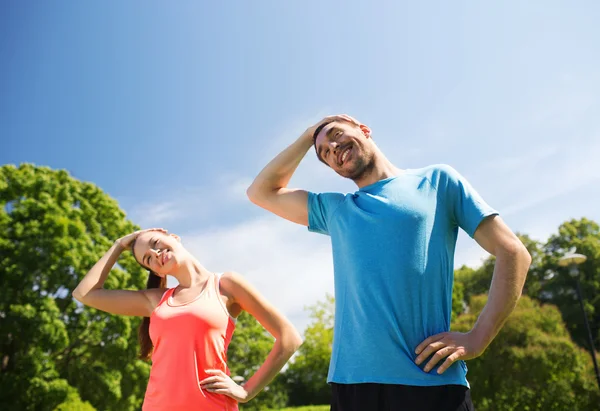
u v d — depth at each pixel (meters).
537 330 18.56
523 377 17.75
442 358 1.89
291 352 2.53
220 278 2.64
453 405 1.84
